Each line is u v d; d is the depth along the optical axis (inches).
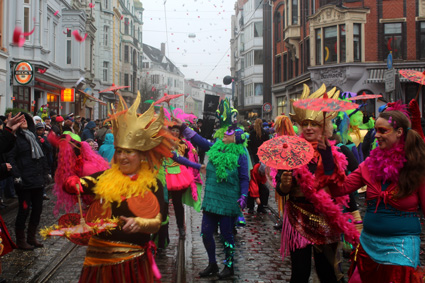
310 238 145.9
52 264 216.7
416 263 122.1
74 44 1195.9
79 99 1238.9
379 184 129.8
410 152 124.0
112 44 1905.8
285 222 152.0
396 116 127.1
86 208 129.6
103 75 1857.8
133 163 121.0
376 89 994.1
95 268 116.5
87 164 133.5
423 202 124.7
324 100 123.2
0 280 192.9
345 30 998.4
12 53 810.8
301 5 1193.4
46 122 506.9
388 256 124.3
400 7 990.4
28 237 248.2
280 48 1427.2
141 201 118.9
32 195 249.6
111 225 112.3
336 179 139.2
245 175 200.2
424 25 990.4
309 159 135.7
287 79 1358.3
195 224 317.4
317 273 154.2
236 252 242.1
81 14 1218.0
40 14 927.0
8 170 192.1
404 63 986.1
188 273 205.8
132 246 117.6
